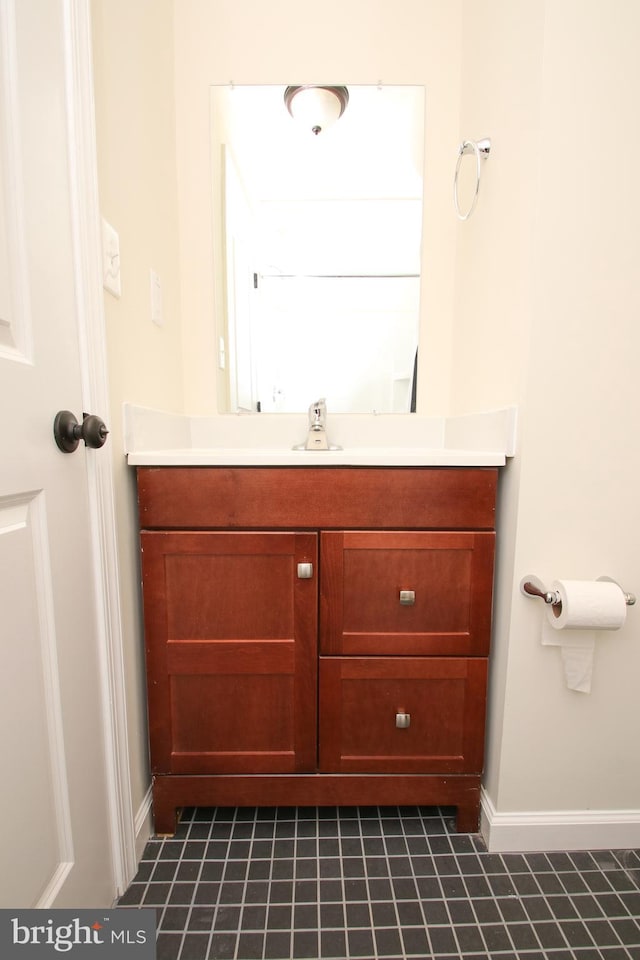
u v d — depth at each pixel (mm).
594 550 860
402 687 910
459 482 862
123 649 831
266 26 1196
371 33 1201
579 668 862
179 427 1193
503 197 915
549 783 921
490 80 981
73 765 682
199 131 1225
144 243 980
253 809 1021
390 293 1314
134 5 920
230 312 1320
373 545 869
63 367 652
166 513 861
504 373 910
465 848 924
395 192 1285
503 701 902
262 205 1296
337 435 1336
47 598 624
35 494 598
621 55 745
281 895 824
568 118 757
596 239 787
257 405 1340
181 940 750
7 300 542
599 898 827
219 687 906
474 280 1095
